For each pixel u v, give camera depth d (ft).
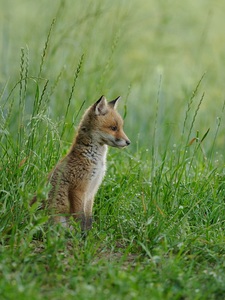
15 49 63.62
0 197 38.01
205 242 36.29
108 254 35.65
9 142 40.32
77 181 38.81
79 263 33.14
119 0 67.15
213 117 60.90
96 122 39.65
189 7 86.58
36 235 36.65
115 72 65.46
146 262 33.76
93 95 54.29
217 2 88.33
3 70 60.59
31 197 35.12
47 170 40.27
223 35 81.35
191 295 30.19
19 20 75.25
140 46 76.79
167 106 61.41
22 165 37.93
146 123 58.03
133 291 29.32
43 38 59.82
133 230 38.55
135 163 47.26
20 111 41.14
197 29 82.48
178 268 32.37
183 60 75.82
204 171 44.73
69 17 62.95
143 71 71.31
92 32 58.65
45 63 54.24
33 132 39.40
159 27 78.23
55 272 31.91
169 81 68.95
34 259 32.78
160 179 40.63
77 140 39.58
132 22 71.15
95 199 42.24
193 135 56.65
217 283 31.32
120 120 40.68
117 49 61.67
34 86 52.90
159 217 38.01
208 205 40.88
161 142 55.16
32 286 29.19
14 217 36.06
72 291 29.99
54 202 37.99
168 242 36.40
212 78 70.54
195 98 63.16
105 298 28.78
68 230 35.88
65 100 53.01
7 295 28.22
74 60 55.83
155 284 30.81
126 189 41.75
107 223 39.65
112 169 45.78
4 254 32.45
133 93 65.46
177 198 40.57
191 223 39.65
